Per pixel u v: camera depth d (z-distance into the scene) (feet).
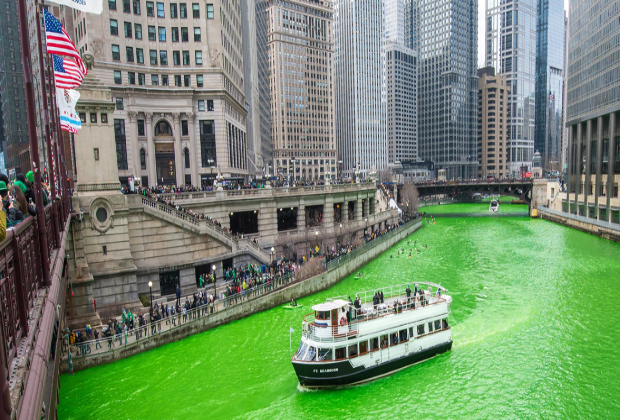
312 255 202.08
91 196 134.10
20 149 179.73
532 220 407.23
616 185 289.94
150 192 174.60
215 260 166.20
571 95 377.30
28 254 44.11
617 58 287.48
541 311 149.89
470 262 227.81
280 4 644.69
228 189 199.82
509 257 237.45
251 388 103.60
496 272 204.95
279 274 168.96
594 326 135.64
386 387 104.27
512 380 105.91
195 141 237.86
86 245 133.69
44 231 52.13
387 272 211.00
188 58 238.68
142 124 228.02
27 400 28.30
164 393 101.24
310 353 103.04
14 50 179.32
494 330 134.51
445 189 482.69
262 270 176.55
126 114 222.07
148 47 231.71
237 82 297.74
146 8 230.48
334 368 101.65
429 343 116.88
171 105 231.50
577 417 91.40
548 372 109.09
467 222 399.44
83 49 225.35
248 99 345.31
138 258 148.15
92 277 130.82
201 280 156.87
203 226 163.53
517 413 93.04
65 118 108.99
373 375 107.14
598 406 94.84
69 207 128.26
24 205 46.98
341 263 197.06
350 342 103.30
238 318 145.07
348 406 96.43
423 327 116.16
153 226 151.23
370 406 96.37
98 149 136.87
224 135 241.76
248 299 149.07
